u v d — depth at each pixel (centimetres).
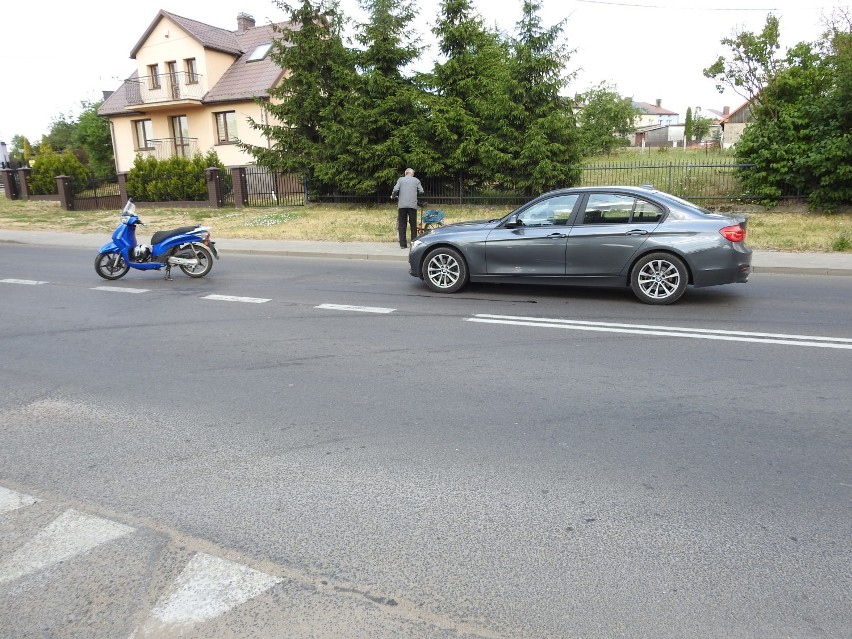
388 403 473
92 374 559
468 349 616
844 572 269
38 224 2119
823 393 475
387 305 830
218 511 327
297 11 2108
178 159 2527
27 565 286
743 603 252
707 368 541
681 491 336
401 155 1981
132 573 278
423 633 239
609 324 703
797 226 1433
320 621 246
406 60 2038
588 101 4225
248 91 3020
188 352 624
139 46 3259
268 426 434
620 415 441
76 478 365
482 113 1864
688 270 783
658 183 1881
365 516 320
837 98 1512
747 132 1694
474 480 353
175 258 1048
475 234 877
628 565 277
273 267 1198
